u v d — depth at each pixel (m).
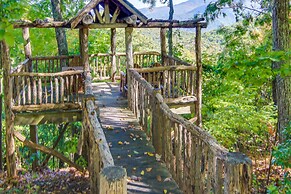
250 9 12.20
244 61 5.79
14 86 8.23
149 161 5.86
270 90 13.73
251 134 11.61
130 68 9.02
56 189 7.03
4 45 7.65
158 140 6.07
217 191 3.70
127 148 6.39
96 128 4.70
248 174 3.31
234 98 11.04
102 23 8.95
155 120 6.26
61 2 15.41
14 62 15.32
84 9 8.51
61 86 8.16
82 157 8.58
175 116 5.16
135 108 8.25
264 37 12.38
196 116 9.69
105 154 3.89
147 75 9.23
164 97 9.22
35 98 8.11
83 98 6.02
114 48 13.08
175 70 9.29
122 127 7.51
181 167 4.92
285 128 6.92
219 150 3.71
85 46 8.94
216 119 10.77
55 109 8.29
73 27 8.48
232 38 12.66
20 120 8.16
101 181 2.72
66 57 11.52
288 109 7.82
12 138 8.07
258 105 12.38
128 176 5.29
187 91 9.57
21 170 8.68
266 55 5.71
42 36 15.40
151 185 5.04
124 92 10.30
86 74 8.16
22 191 7.23
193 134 4.45
